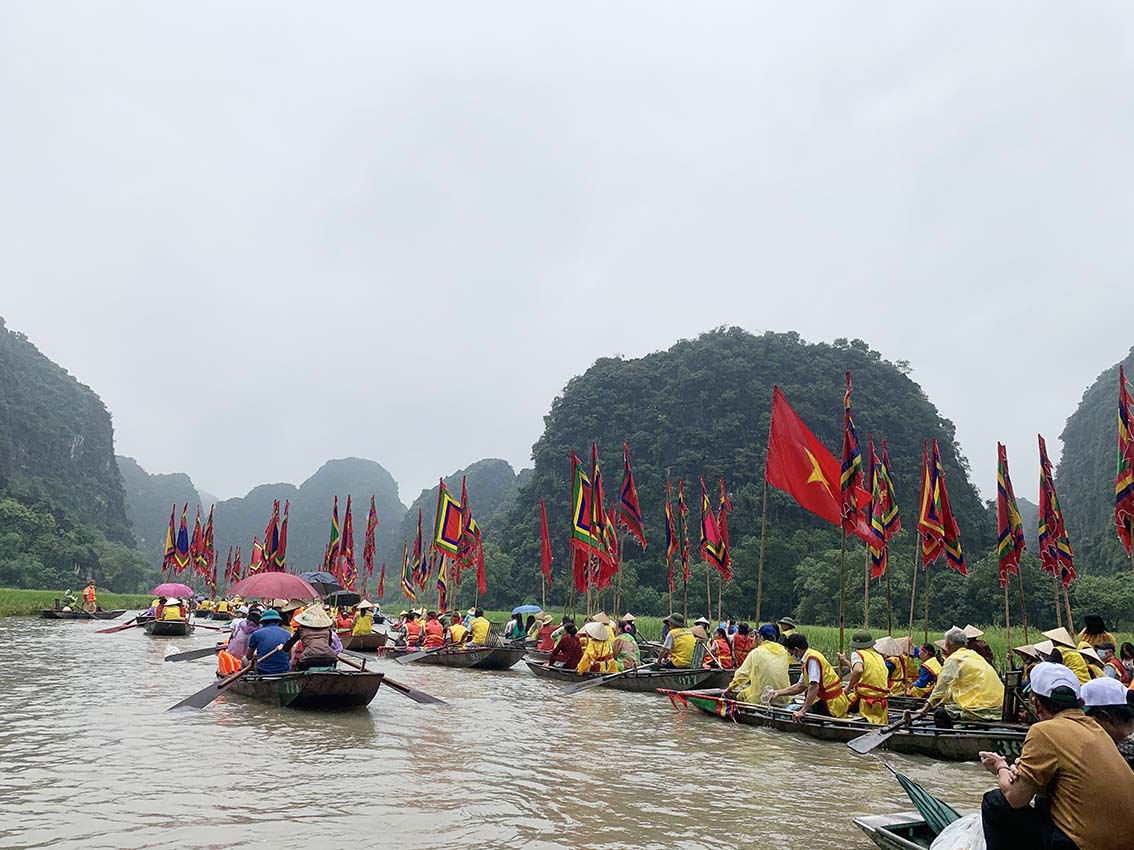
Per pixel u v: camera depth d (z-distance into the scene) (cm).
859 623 5584
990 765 496
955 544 1683
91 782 779
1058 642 1224
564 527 9862
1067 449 12594
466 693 1644
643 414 11125
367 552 3903
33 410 15462
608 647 1845
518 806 745
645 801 783
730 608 7362
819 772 936
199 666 1914
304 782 805
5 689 1444
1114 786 432
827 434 9900
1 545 10706
